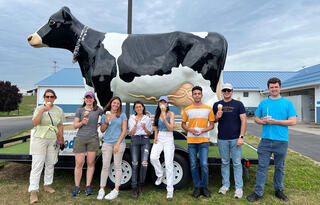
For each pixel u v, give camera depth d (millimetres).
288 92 15992
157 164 2809
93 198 2764
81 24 3746
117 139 2773
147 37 3557
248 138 7324
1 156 3148
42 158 2750
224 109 2824
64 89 19297
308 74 15828
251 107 19203
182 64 3373
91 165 2846
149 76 3359
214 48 3379
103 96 3527
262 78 21234
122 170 3029
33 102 37594
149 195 2842
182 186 2994
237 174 2814
